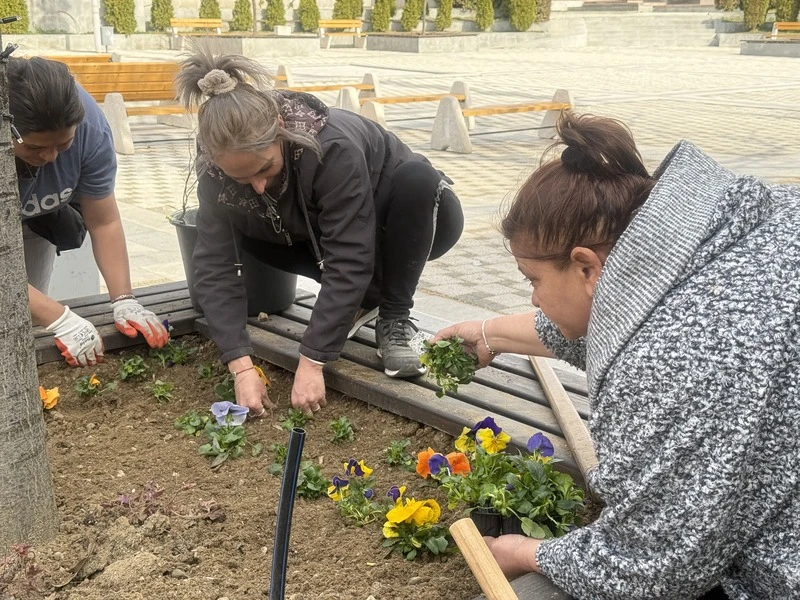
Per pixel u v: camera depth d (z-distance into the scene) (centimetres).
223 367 328
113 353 332
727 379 142
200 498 241
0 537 206
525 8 2970
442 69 2027
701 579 152
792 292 144
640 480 149
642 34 3159
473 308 468
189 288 354
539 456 224
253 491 246
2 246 194
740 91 1627
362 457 268
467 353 260
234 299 294
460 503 236
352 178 269
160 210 679
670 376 145
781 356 142
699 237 150
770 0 3228
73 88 258
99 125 308
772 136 1075
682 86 1703
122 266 337
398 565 213
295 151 265
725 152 946
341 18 2900
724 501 144
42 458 211
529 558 176
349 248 274
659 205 152
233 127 239
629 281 152
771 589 153
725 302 145
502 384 292
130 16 2450
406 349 298
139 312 330
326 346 279
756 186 154
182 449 271
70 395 304
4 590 192
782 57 2536
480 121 1279
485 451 229
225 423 274
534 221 160
